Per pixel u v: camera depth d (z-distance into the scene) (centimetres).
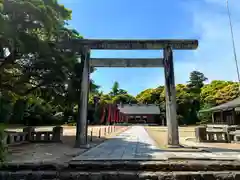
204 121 4103
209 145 1011
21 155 741
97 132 2052
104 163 594
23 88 1178
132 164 585
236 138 1102
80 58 1191
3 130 557
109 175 540
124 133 1912
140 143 1095
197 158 641
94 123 4097
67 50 1125
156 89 6444
